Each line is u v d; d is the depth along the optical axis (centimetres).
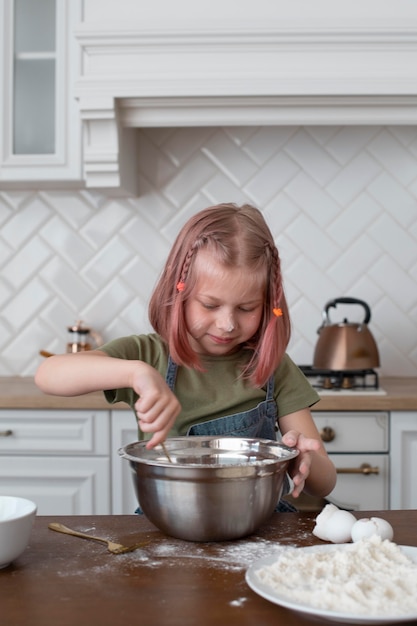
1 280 273
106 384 110
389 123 236
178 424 136
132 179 260
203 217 128
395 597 76
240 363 141
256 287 123
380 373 268
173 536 100
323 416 217
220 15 229
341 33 225
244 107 232
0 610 76
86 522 107
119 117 235
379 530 97
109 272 271
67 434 220
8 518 93
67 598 80
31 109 243
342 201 267
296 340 268
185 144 268
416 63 227
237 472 95
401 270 267
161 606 78
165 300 132
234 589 82
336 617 71
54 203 271
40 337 273
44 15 242
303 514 113
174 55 229
